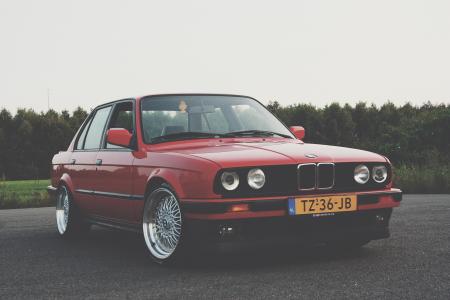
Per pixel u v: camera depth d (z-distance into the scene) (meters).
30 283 4.15
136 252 5.54
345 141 71.94
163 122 5.44
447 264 4.37
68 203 6.58
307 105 73.75
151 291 3.77
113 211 5.64
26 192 16.33
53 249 5.83
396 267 4.29
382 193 4.68
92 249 5.79
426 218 7.51
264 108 6.09
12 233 7.19
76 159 6.50
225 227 4.26
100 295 3.71
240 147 4.81
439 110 27.34
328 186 4.53
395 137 27.48
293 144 5.04
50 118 66.19
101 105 6.60
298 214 4.34
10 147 62.78
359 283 3.78
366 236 4.66
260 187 4.32
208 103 5.71
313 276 4.05
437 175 14.67
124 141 5.23
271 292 3.61
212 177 4.24
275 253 5.10
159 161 4.82
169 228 4.74
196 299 3.50
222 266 4.57
